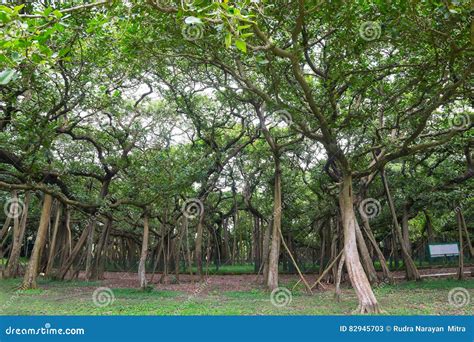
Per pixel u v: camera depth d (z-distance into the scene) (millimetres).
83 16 9852
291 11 9672
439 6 7680
